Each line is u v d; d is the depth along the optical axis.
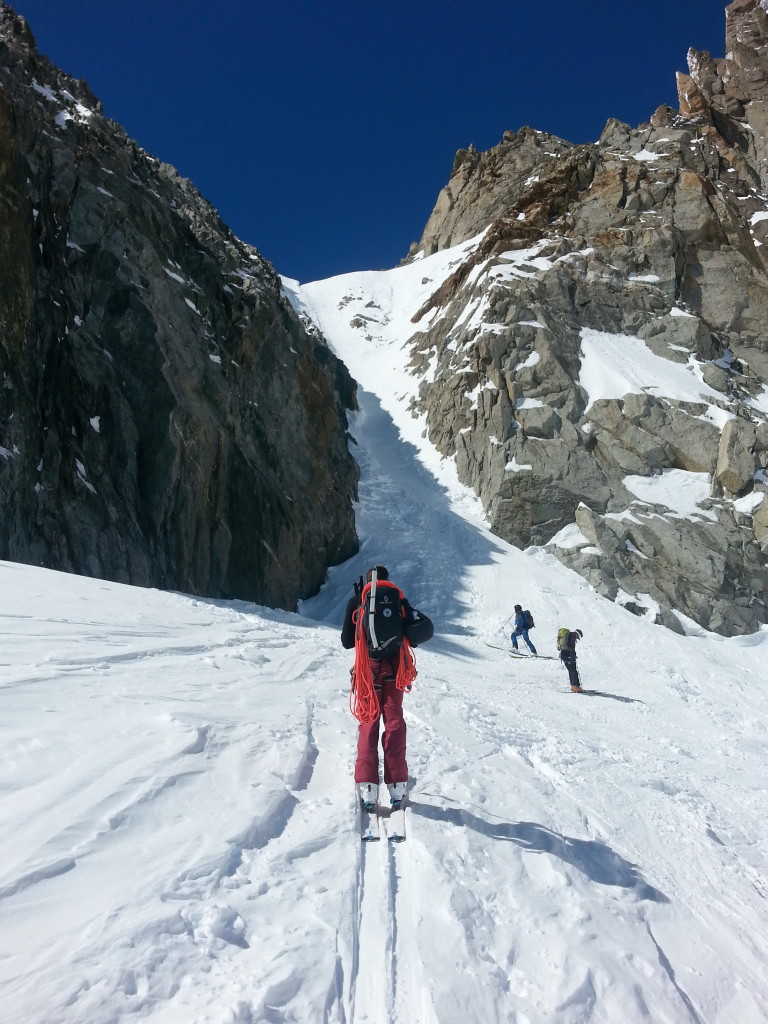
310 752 4.29
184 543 17.00
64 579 9.69
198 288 20.88
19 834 2.33
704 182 39.94
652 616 22.69
